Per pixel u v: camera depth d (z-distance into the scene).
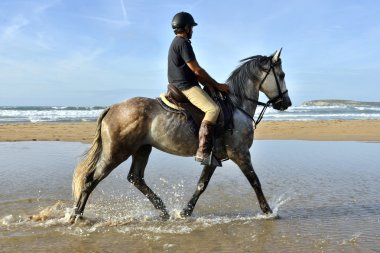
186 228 5.83
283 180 9.06
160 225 6.02
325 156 12.73
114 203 7.38
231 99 6.36
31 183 8.78
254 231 5.65
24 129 22.05
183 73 5.95
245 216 6.45
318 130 21.66
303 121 28.56
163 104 5.98
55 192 7.99
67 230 5.73
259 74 6.51
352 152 13.66
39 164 11.20
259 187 6.32
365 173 9.83
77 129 21.98
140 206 7.19
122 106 5.96
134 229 5.80
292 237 5.36
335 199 7.40
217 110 5.89
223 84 6.22
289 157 12.54
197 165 11.30
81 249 4.95
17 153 13.41
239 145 6.20
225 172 10.07
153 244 5.14
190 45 5.93
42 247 5.02
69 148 14.75
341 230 5.63
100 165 5.96
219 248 4.97
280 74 6.59
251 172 6.27
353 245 5.01
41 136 18.75
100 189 8.47
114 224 6.03
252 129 6.37
